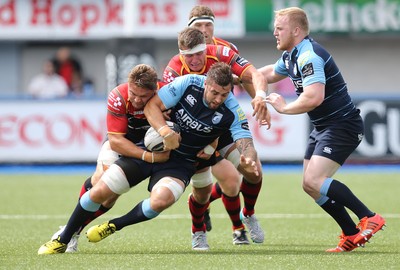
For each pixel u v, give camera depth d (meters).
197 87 24.64
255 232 28.94
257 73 27.14
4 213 38.69
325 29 75.12
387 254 25.28
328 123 26.41
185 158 25.20
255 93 27.80
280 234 31.69
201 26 29.86
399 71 80.88
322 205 26.28
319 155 26.23
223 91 24.05
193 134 24.91
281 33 26.45
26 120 62.19
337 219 26.27
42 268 22.38
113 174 24.58
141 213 24.44
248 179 28.17
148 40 61.91
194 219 27.00
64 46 79.19
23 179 55.56
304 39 26.41
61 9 74.56
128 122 25.38
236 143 25.02
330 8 75.00
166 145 24.22
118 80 61.81
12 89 79.75
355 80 80.94
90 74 79.31
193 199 26.83
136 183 25.03
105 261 23.59
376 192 47.12
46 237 30.56
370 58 80.69
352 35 76.06
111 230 24.62
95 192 24.64
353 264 23.11
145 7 73.50
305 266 22.72
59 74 73.62
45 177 56.84
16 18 74.81
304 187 26.45
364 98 61.88
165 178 24.62
